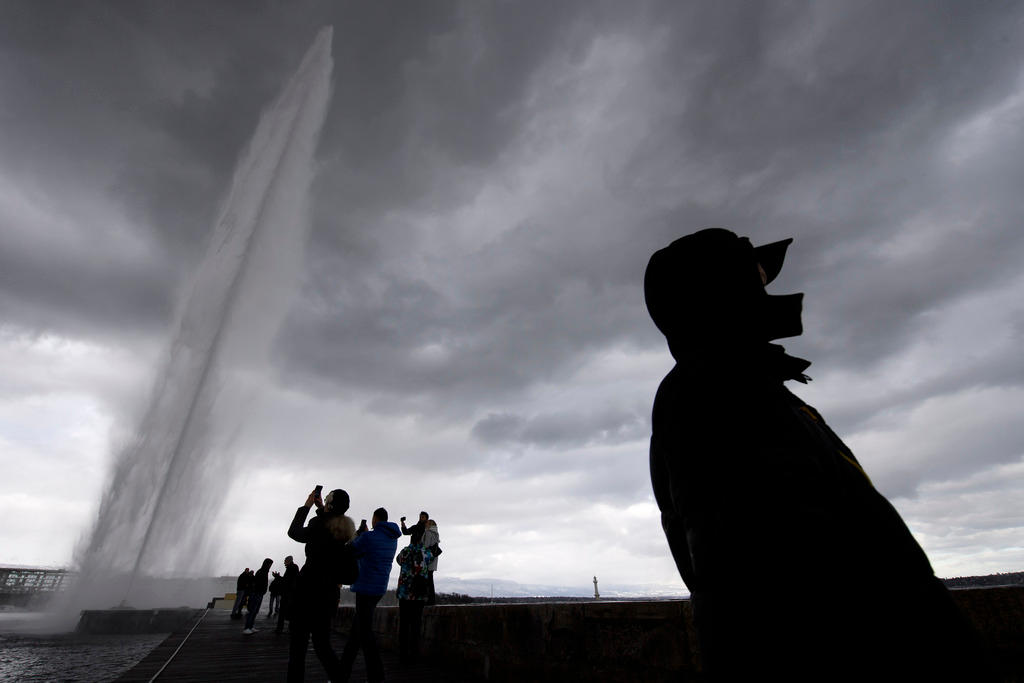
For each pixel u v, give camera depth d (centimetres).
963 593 226
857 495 75
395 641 847
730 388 83
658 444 97
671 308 107
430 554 759
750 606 64
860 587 62
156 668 728
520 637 498
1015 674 204
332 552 468
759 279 105
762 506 68
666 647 335
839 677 57
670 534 95
